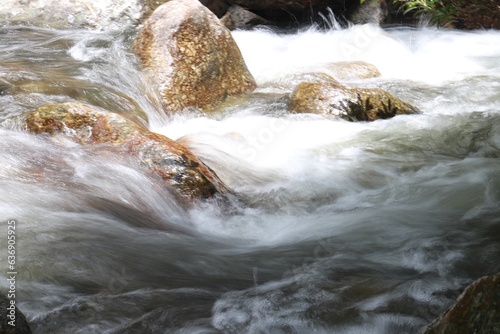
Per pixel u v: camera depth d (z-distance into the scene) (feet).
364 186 18.70
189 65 25.21
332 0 39.86
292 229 16.07
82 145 17.70
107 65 25.68
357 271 13.73
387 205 17.30
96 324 11.68
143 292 12.73
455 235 15.35
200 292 12.84
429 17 39.68
